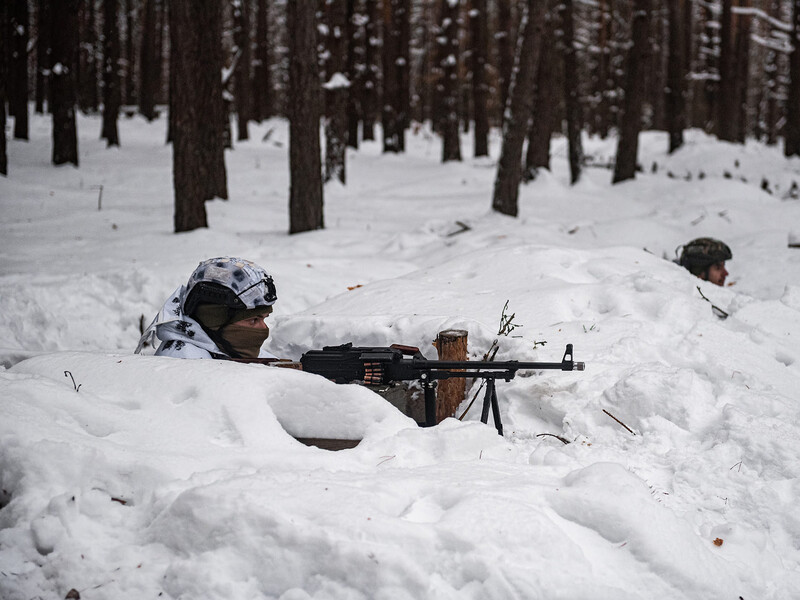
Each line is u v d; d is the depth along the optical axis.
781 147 32.19
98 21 43.44
